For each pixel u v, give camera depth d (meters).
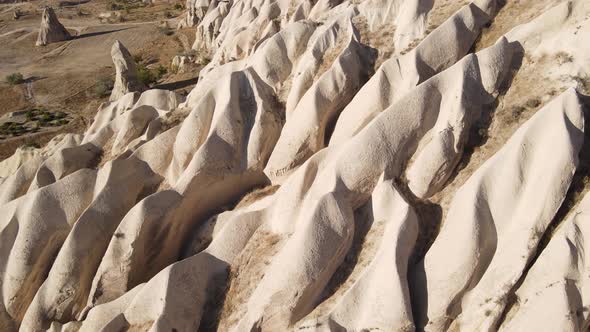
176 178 19.20
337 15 21.59
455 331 12.13
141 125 22.38
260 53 20.84
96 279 16.58
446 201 13.91
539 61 15.27
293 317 13.27
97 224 17.81
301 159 17.61
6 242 18.66
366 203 14.70
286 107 19.31
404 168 14.70
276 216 15.52
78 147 21.80
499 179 12.76
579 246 11.10
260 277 14.55
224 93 19.16
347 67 18.06
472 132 14.74
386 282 12.34
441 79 15.23
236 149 18.16
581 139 12.45
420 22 18.81
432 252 12.77
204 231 17.44
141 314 14.88
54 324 16.67
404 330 11.97
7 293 18.17
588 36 14.51
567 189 11.95
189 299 14.64
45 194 18.73
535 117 12.97
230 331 13.92
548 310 10.81
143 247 16.72
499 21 17.55
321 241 13.51
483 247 12.27
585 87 13.95
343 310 12.68
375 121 14.94
